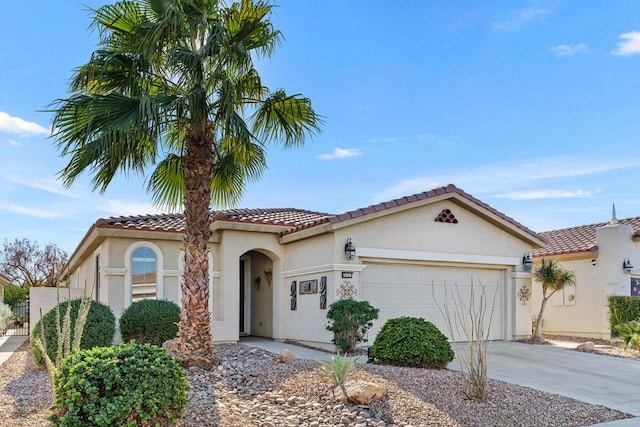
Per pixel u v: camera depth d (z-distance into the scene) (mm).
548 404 10164
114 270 17625
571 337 22000
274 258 19672
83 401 6766
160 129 11531
